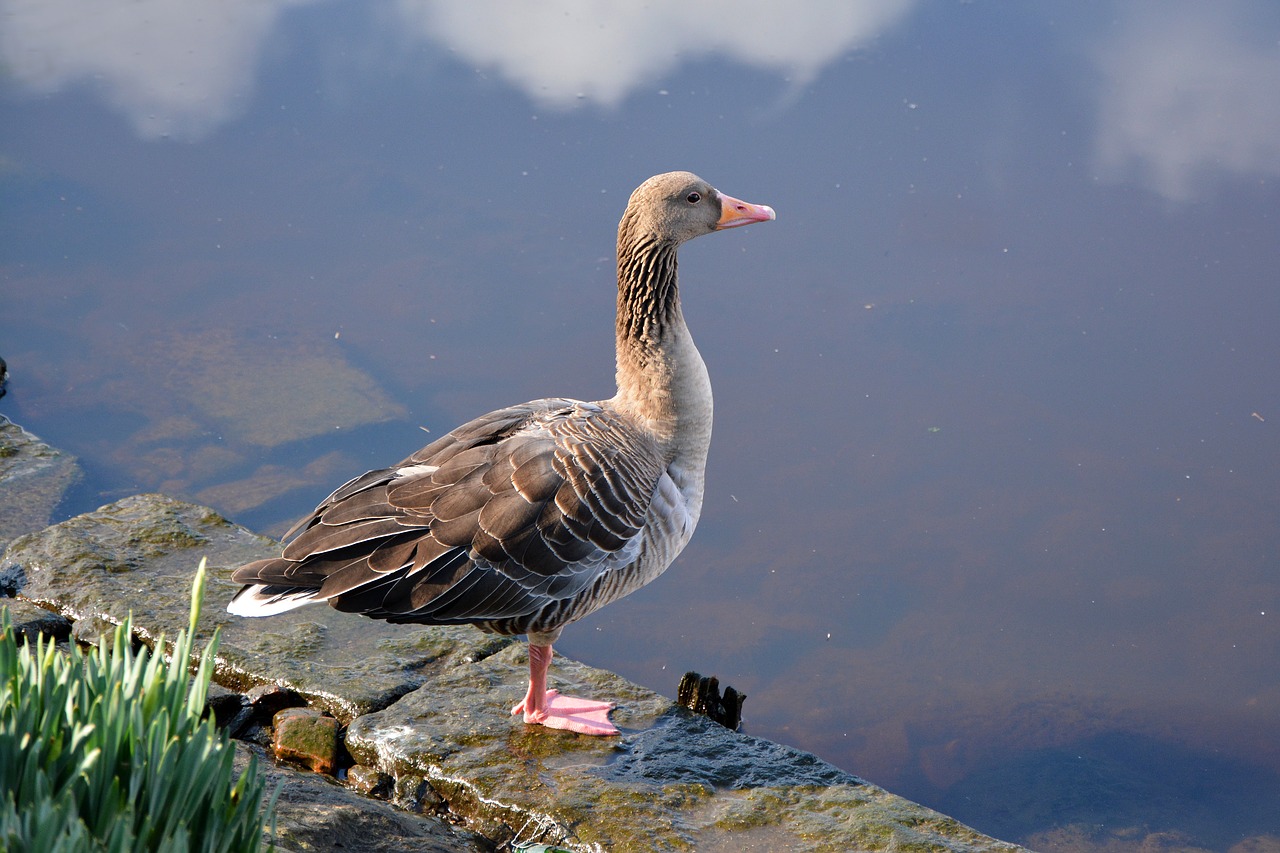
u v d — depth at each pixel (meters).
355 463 16.75
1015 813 11.91
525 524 9.73
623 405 10.95
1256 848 11.44
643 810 9.82
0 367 18.11
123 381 18.30
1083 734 12.88
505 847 9.80
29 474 15.88
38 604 12.67
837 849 9.42
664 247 10.61
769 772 10.44
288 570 9.50
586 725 10.80
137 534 13.77
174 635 11.91
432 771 10.33
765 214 10.95
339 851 8.66
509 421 10.70
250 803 6.21
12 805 5.20
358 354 19.02
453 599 9.66
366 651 12.05
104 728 5.78
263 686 11.40
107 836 5.51
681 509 10.78
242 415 17.58
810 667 13.88
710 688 11.46
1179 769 12.45
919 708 13.27
